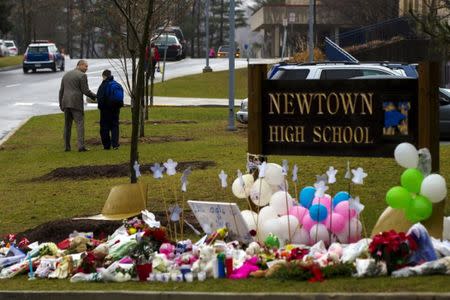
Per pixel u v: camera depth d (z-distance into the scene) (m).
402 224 10.84
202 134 28.34
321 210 10.96
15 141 28.47
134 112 14.54
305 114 11.84
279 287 9.61
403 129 11.36
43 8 105.56
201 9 117.62
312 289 9.42
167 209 14.48
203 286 9.88
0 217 15.62
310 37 36.88
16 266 11.30
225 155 21.92
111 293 9.73
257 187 11.72
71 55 120.31
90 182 18.97
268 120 12.03
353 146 11.64
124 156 22.94
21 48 117.94
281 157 20.25
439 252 10.23
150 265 10.41
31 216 15.55
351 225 11.03
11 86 53.75
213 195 16.31
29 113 38.94
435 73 11.05
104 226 13.09
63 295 9.88
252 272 10.26
